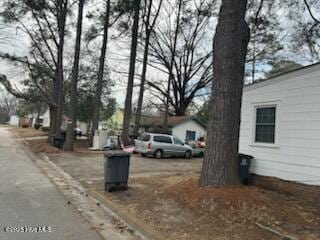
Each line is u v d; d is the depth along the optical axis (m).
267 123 12.41
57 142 28.09
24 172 14.84
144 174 15.23
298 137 10.97
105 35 28.98
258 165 12.48
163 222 7.39
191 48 45.34
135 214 8.08
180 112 48.19
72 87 26.27
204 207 7.88
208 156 8.88
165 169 17.81
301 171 10.76
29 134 50.59
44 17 29.98
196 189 8.70
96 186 11.91
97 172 15.65
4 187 11.15
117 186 10.89
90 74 38.91
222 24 9.09
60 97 30.52
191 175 14.70
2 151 24.53
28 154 23.75
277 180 11.51
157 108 51.72
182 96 47.69
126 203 9.22
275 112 12.03
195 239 6.37
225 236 6.47
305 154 10.66
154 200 9.16
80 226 7.25
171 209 8.25
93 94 39.97
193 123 43.16
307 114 10.72
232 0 9.02
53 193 10.66
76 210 8.66
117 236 6.79
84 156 22.77
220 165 8.70
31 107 85.88
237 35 9.02
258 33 27.69
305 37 13.24
